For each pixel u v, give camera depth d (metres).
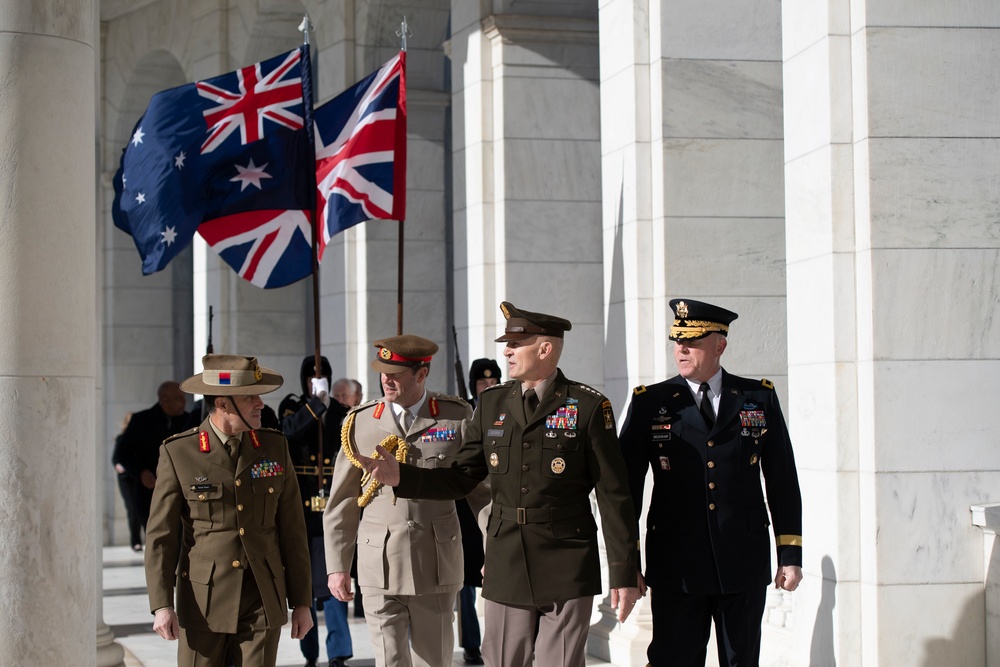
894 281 8.62
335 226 12.16
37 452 6.86
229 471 7.52
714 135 11.31
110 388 25.20
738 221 11.34
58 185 6.97
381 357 8.70
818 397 9.02
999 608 8.43
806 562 9.18
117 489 23.67
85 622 7.10
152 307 25.62
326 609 11.33
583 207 14.98
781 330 11.38
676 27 11.27
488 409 7.78
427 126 18.58
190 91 11.70
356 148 12.19
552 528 7.46
